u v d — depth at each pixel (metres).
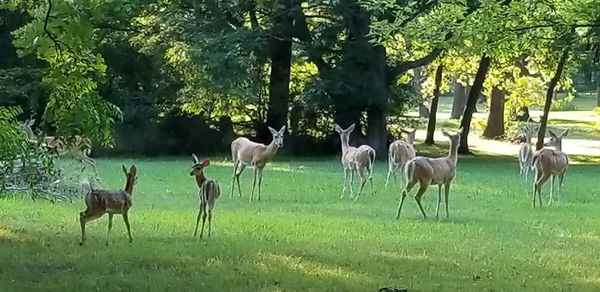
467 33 13.51
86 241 12.10
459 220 15.57
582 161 34.81
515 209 17.41
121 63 32.72
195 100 32.41
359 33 30.44
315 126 34.00
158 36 31.30
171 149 33.69
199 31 29.84
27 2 12.73
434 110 38.97
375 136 32.53
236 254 11.28
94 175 21.14
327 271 10.23
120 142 32.69
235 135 34.56
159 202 17.34
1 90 29.88
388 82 32.16
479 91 35.88
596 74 47.22
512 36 13.52
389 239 12.98
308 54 31.17
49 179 17.44
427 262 11.02
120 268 10.24
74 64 11.85
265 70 34.31
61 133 11.52
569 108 66.50
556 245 12.81
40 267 10.23
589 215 16.56
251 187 20.89
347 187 21.16
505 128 44.53
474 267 10.74
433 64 40.69
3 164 15.38
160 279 9.60
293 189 20.56
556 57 35.19
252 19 30.61
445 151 36.59
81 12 11.77
